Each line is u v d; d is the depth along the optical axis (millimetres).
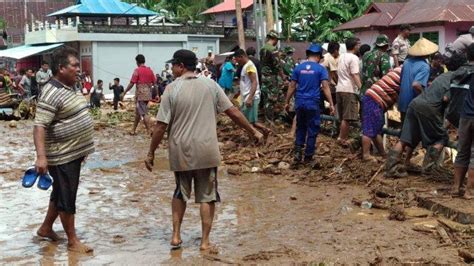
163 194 12914
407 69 13477
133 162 15625
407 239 10617
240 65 16172
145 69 19250
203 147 10336
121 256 10281
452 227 10805
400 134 13273
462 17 25297
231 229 11133
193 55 10492
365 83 14781
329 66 16906
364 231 10922
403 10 28859
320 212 11758
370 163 13766
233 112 10516
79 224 11461
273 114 17469
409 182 12766
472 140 11703
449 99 12492
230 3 56562
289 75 17500
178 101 10344
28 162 15836
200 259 10148
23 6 62781
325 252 10258
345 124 15188
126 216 11781
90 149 10578
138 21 48812
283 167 14453
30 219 11688
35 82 29219
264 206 12117
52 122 10398
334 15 40562
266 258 10109
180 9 58656
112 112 27562
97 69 46031
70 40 46469
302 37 41094
